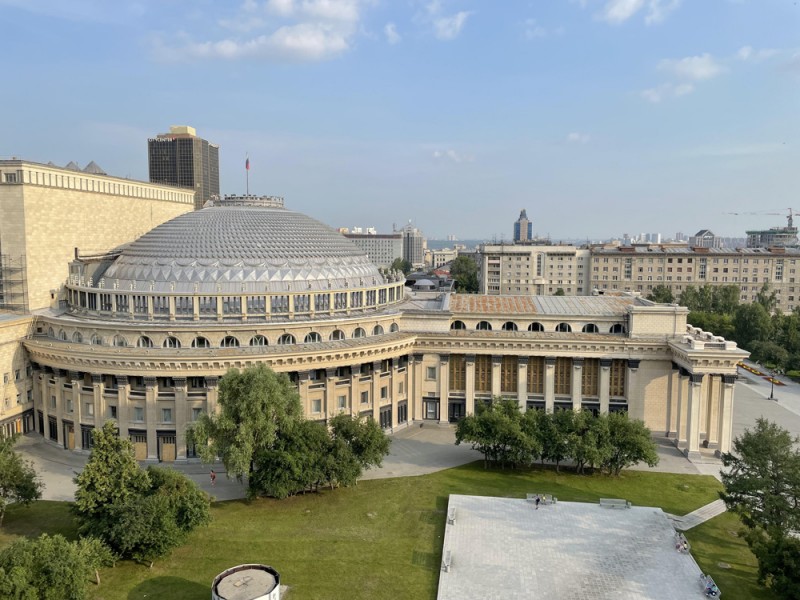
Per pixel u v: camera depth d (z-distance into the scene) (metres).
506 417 85.75
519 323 108.56
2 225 99.00
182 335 91.56
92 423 92.00
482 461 91.06
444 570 60.25
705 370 92.25
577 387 104.38
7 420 95.75
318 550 64.44
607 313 108.00
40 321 100.19
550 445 84.62
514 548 64.94
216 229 105.31
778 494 62.34
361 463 79.56
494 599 55.62
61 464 88.94
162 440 90.12
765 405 122.19
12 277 99.75
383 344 99.44
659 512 73.81
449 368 108.31
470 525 70.12
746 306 167.75
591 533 68.44
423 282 199.50
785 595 52.75
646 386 102.88
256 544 65.56
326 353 94.00
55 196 104.44
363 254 120.56
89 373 91.19
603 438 84.00
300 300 97.44
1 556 49.59
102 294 96.75
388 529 69.31
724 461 68.75
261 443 75.75
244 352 90.38
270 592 50.94
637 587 57.81
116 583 57.75
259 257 101.19
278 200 121.81
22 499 68.75
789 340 153.50
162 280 97.50
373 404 101.06
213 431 75.75
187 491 62.62
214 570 60.44
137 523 57.53
